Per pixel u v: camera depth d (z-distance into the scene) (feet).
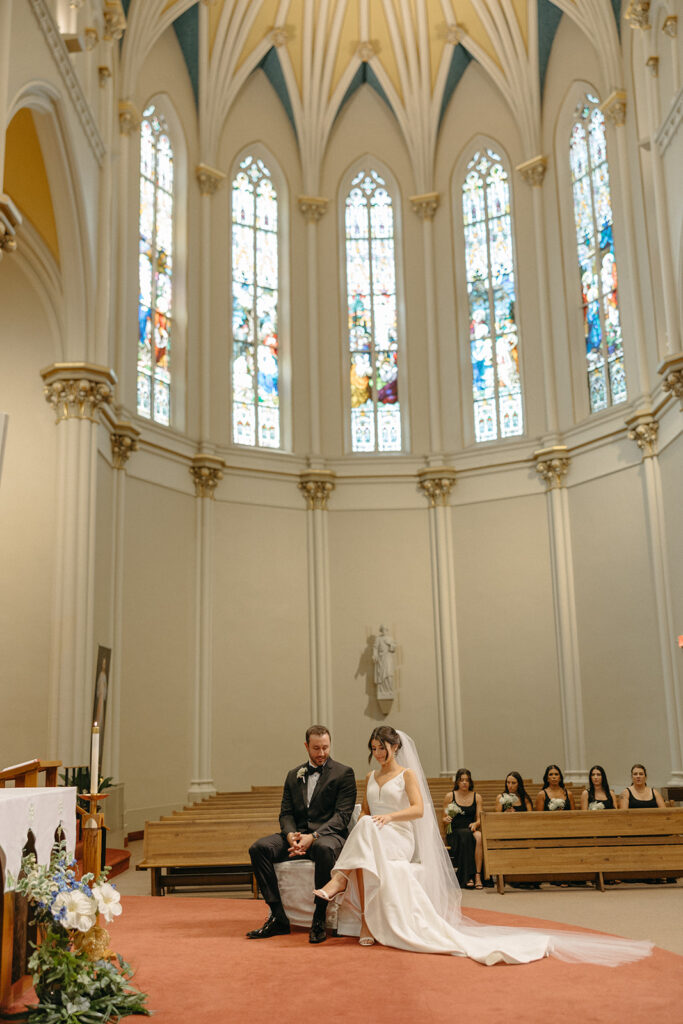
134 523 56.75
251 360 67.15
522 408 65.82
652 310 55.77
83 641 45.96
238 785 59.57
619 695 56.85
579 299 64.23
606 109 60.23
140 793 54.44
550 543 62.39
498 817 32.89
